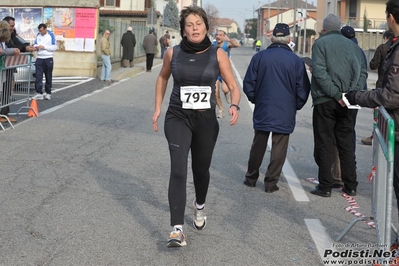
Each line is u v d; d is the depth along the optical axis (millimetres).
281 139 6996
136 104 15547
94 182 7324
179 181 5059
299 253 5070
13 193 6727
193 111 5113
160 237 5402
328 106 6727
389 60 4531
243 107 15758
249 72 7074
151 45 29078
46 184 7156
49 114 13117
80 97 16750
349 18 57656
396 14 4609
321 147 6883
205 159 5273
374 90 4566
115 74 24344
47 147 9398
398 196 4676
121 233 5484
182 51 5152
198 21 5074
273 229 5707
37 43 15555
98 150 9289
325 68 6629
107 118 12805
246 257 4945
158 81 5395
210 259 4887
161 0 65625
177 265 4738
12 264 4672
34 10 23766
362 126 13125
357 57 6676
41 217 5891
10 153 8867
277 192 7121
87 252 4980
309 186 7445
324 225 5871
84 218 5898
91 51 23984
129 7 45031
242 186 7363
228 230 5648
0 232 5422
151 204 6457
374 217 5000
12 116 12641
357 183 7078
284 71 6895
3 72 10867
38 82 15703
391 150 4004
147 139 10391
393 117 4543
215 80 5152
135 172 7918
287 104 6902
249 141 10453
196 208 5570
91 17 23812
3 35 10680
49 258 4824
